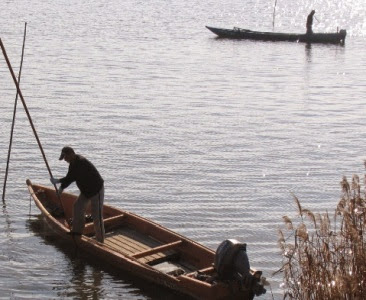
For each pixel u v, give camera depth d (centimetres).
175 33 13238
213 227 3778
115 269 3141
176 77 8569
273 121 6328
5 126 5747
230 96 7488
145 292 2961
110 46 11100
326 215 2544
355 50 12088
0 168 4688
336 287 2320
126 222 3491
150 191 4334
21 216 3809
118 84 7888
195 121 6209
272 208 4084
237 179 4609
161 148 5294
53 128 5747
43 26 13338
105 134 5638
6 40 11144
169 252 3191
